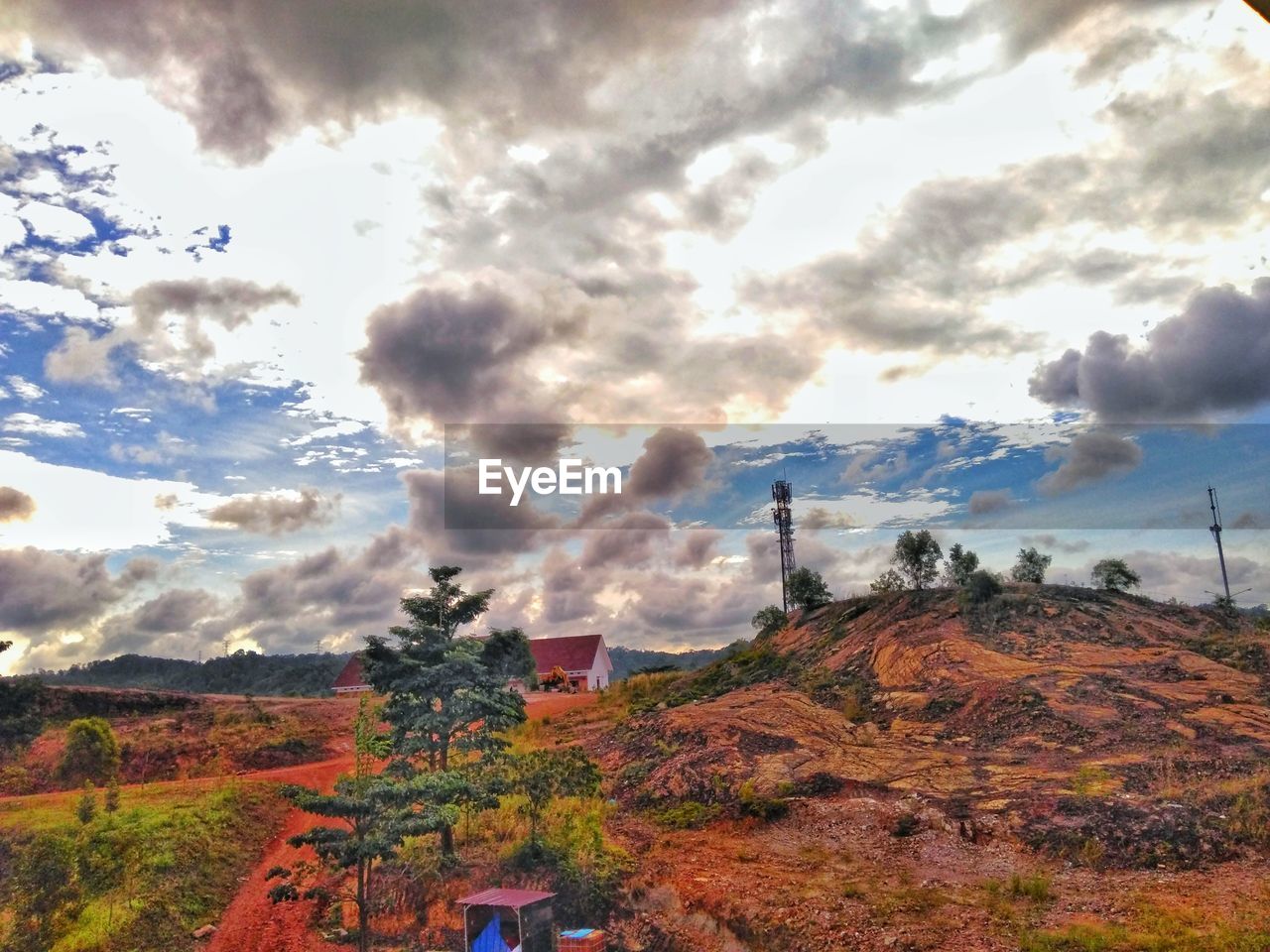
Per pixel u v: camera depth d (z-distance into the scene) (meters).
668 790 25.45
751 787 23.73
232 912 18.31
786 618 49.50
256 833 23.80
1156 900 14.93
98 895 17.50
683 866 19.14
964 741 25.86
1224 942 12.83
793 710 31.08
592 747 32.78
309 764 35.91
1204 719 23.66
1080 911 14.81
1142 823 17.98
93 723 32.38
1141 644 32.00
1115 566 40.84
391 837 14.62
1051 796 20.12
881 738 27.70
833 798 22.77
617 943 15.73
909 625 37.09
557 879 17.78
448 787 16.47
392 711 19.47
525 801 21.34
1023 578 42.09
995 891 16.09
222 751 36.50
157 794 26.42
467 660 19.28
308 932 16.81
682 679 45.41
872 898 16.23
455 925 16.23
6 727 35.94
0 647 28.48
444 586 20.48
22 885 17.12
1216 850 16.81
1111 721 24.48
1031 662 30.59
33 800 26.17
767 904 16.36
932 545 43.41
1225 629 34.44
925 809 20.75
